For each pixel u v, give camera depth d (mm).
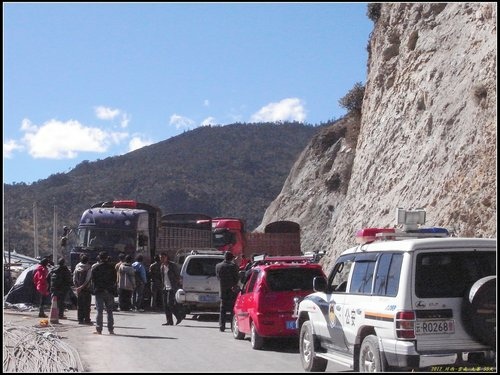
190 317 25000
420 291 9078
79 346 15273
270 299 15289
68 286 20828
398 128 31812
